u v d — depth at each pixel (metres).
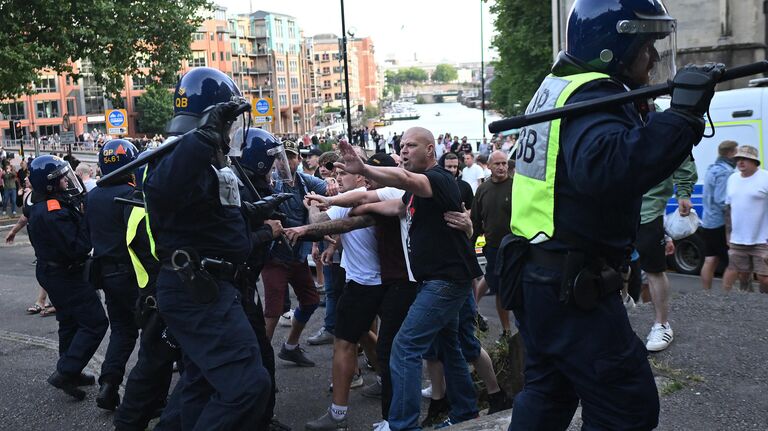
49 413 5.22
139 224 4.20
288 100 138.50
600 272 2.32
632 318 5.09
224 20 113.56
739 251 7.63
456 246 4.12
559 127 2.29
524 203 2.43
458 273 4.11
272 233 4.30
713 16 20.44
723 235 8.20
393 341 4.32
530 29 33.53
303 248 5.94
